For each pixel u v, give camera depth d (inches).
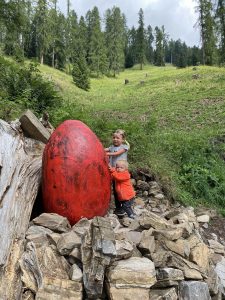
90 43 2015.3
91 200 111.8
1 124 129.3
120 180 134.0
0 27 461.1
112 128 218.1
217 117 428.5
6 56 522.0
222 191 206.4
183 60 2593.5
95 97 853.8
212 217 180.5
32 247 89.4
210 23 1569.9
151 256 96.9
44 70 1206.9
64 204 110.3
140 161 197.3
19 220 98.2
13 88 277.9
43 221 103.9
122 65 2260.1
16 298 80.9
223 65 1278.3
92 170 111.5
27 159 126.0
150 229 108.9
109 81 1561.3
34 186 116.4
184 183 206.2
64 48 1733.5
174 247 103.7
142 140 212.8
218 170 225.8
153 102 645.3
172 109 532.1
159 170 193.0
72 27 1911.9
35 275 85.2
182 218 134.4
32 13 614.9
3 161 107.9
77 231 97.7
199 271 102.0
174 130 370.9
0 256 82.6
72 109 265.1
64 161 109.9
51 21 1423.5
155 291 93.3
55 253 91.6
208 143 272.2
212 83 767.1
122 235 101.1
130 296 86.2
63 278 85.7
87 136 114.7
